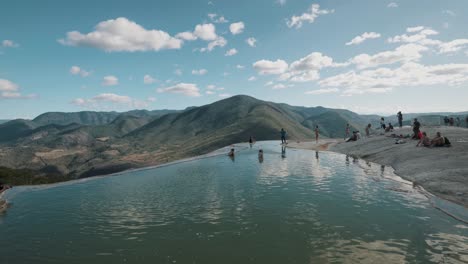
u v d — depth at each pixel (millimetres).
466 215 14992
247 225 14984
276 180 26109
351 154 42219
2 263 11992
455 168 22625
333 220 15188
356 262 10820
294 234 13594
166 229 14945
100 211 18906
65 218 17734
